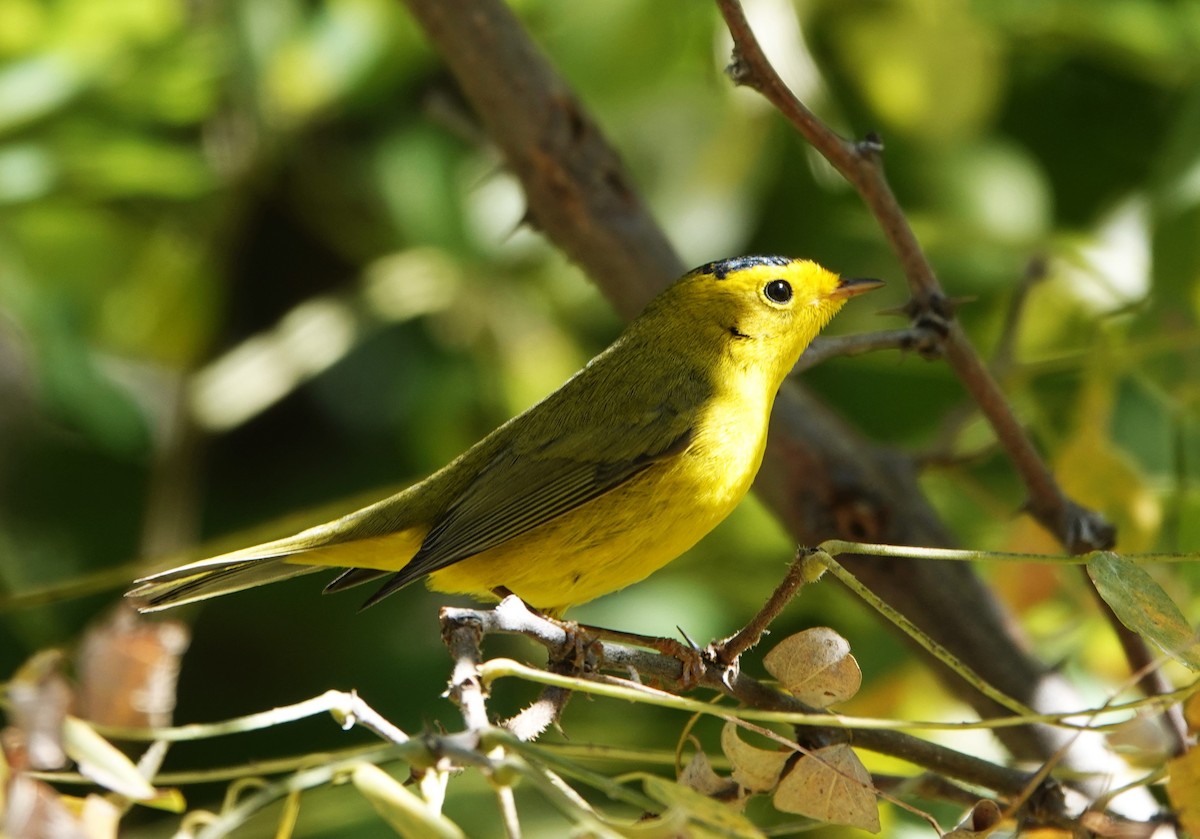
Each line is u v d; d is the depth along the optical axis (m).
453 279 12.20
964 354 7.90
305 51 11.70
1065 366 9.38
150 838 10.25
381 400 12.77
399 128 12.55
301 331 12.09
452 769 5.21
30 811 4.49
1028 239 10.78
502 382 12.23
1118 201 11.91
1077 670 9.58
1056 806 6.41
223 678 12.04
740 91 11.56
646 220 9.66
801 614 11.23
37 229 12.14
